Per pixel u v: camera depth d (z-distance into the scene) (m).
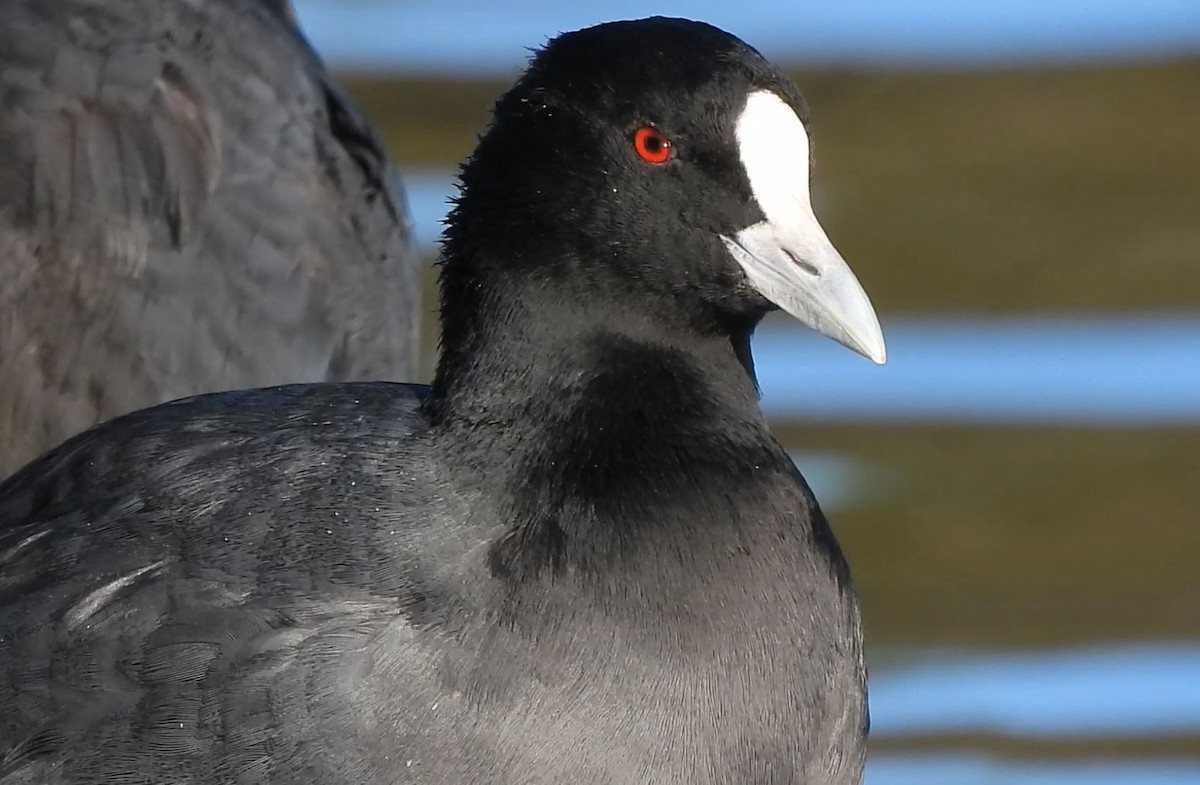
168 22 14.15
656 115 10.82
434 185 21.53
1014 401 19.81
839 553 11.01
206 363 13.74
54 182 13.62
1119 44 25.14
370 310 14.51
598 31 11.06
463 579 10.38
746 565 10.55
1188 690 16.84
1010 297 21.14
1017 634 17.45
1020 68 24.75
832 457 19.19
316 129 14.62
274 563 10.45
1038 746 16.25
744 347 11.27
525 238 10.82
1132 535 18.44
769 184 10.89
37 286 13.55
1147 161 23.27
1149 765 15.99
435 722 10.18
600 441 10.68
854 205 22.64
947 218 22.28
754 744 10.50
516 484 10.59
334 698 10.18
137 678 10.36
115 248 13.66
